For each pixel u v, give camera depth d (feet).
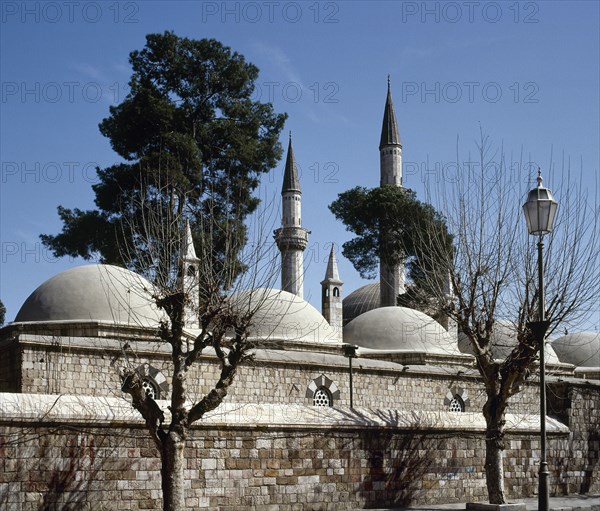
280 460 88.17
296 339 142.10
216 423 83.66
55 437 74.18
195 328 123.75
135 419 78.64
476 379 148.46
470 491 104.63
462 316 103.40
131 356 107.96
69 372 103.35
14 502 71.10
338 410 95.35
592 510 97.14
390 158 317.22
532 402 152.25
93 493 75.46
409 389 139.64
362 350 155.94
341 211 290.15
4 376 104.58
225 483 83.71
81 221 214.69
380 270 277.64
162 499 78.95
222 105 227.61
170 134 208.13
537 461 114.52
